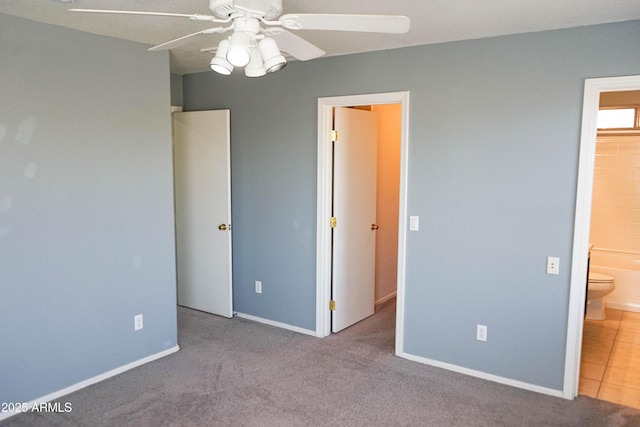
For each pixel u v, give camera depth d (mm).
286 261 4285
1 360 2805
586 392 3211
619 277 5090
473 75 3205
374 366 3576
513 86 3080
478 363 3404
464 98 3252
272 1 1756
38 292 2943
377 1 2404
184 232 4840
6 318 2809
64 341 3100
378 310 4914
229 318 4629
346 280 4324
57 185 2982
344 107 4078
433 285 3523
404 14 2615
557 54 2928
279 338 4129
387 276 5266
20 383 2900
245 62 1861
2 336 2799
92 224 3189
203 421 2814
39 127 2869
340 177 4113
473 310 3379
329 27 1924
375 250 4922
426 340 3607
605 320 4742
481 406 3004
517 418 2865
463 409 2967
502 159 3160
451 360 3516
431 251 3500
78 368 3191
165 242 3688
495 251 3250
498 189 3193
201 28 2959
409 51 3426
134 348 3533
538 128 3025
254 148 4344
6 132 2729
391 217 5215
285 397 3104
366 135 4391
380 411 2939
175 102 4742
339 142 4051
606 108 5164
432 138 3402
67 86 2990
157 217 3611
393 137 5086
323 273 4082
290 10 2539
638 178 5207
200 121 4535
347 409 2959
